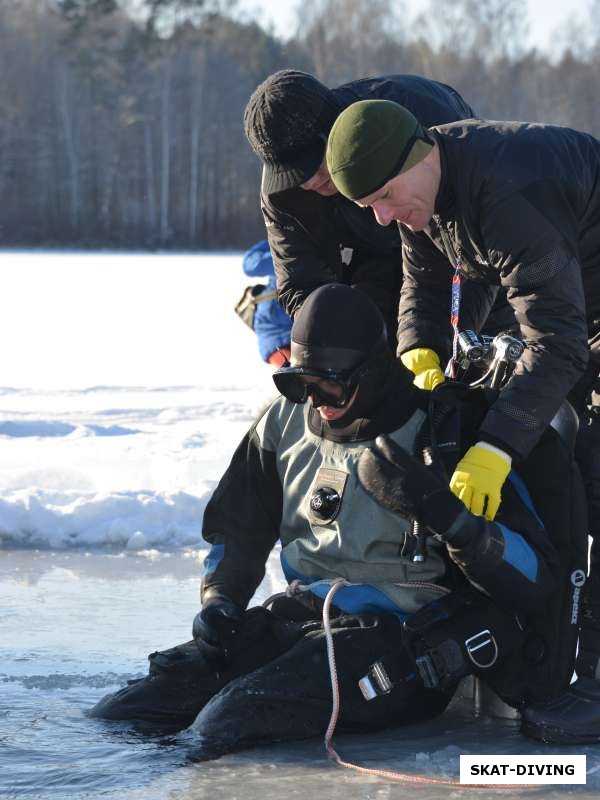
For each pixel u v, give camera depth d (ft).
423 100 17.87
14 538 24.76
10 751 13.60
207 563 15.15
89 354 63.98
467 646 13.61
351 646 13.96
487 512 13.11
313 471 14.49
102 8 320.70
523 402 13.15
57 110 301.02
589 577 14.23
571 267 13.34
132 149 303.68
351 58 316.40
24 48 305.73
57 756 13.43
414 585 14.11
